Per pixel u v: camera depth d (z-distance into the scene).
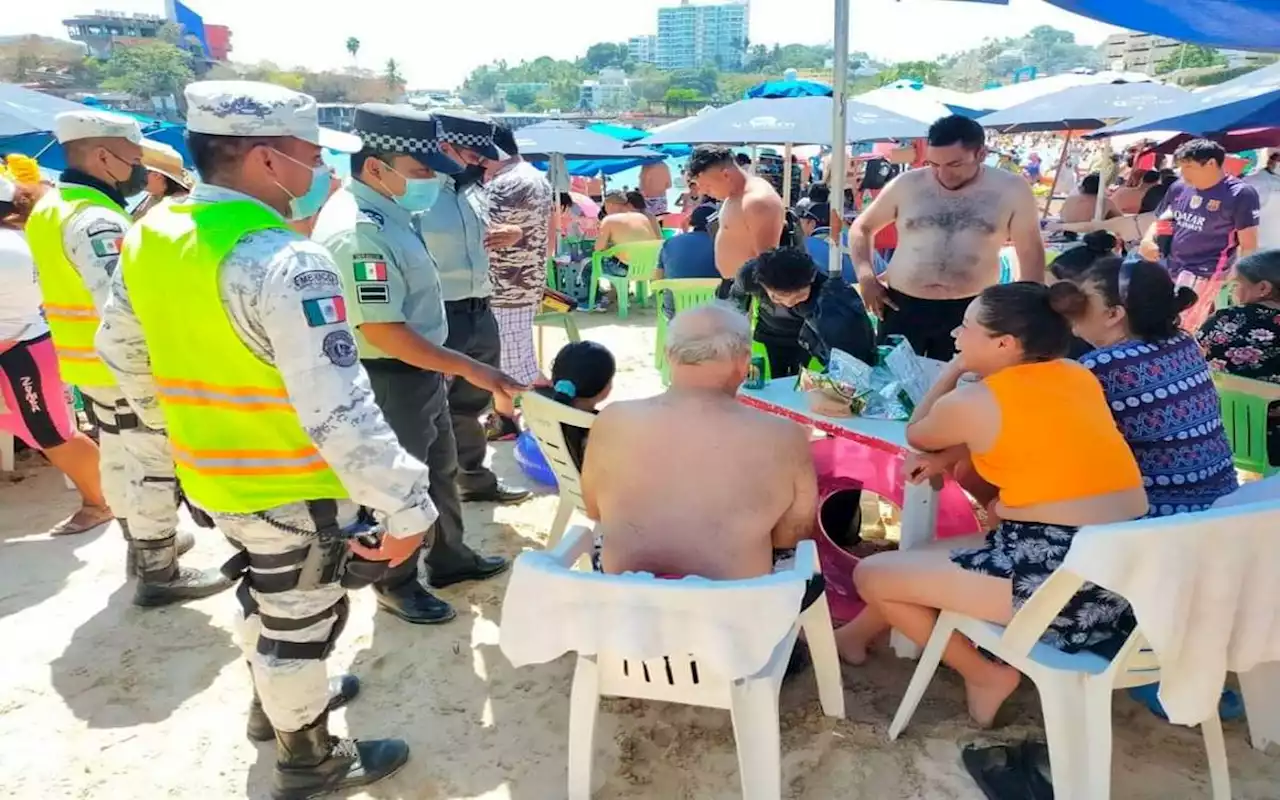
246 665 3.07
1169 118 6.24
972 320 2.42
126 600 3.52
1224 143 10.37
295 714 2.30
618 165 16.11
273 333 1.83
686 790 2.47
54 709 2.83
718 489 2.22
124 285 2.16
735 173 4.69
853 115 7.66
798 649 2.99
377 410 1.94
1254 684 2.53
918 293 4.20
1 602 3.50
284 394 1.95
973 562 2.43
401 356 2.85
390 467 1.93
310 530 2.07
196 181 2.01
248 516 2.02
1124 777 2.46
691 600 1.90
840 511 3.64
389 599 3.32
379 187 2.86
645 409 2.27
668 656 1.96
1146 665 2.12
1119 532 1.86
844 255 6.69
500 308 5.03
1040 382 2.35
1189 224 6.18
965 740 2.61
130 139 3.24
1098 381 2.55
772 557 2.46
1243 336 3.61
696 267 5.88
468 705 2.85
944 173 4.01
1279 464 3.54
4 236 3.85
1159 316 2.68
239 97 1.89
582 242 10.41
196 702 2.87
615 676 2.23
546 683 2.97
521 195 4.86
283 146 1.94
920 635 2.62
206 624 3.34
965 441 2.46
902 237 4.25
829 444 3.80
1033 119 9.36
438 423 3.38
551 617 1.99
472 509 4.40
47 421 3.97
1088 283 2.81
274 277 1.82
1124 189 10.47
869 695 2.85
